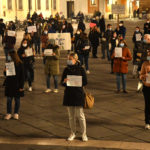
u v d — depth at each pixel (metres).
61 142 8.30
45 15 54.81
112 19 50.81
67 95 8.22
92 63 19.19
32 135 8.76
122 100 11.70
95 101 11.57
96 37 21.02
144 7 53.31
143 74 8.97
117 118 9.94
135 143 8.18
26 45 12.83
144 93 8.95
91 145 8.11
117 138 8.50
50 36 18.09
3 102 11.62
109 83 14.22
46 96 12.28
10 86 9.74
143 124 9.46
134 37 19.03
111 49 16.83
